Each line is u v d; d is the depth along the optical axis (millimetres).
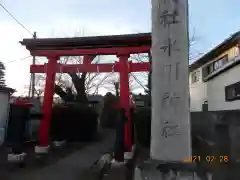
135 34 9789
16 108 10148
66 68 10672
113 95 14453
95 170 8008
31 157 9703
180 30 3971
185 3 4016
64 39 10336
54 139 13203
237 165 5727
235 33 10211
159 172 3742
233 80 9797
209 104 13023
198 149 6031
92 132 14125
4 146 9078
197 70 15914
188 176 3672
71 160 9508
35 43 10555
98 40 10070
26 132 10625
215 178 5293
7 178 7043
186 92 3875
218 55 12750
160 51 3996
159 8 4055
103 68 10297
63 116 13789
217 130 6348
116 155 9094
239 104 8914
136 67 9992
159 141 3879
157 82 3975
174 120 3859
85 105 14828
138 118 11461
